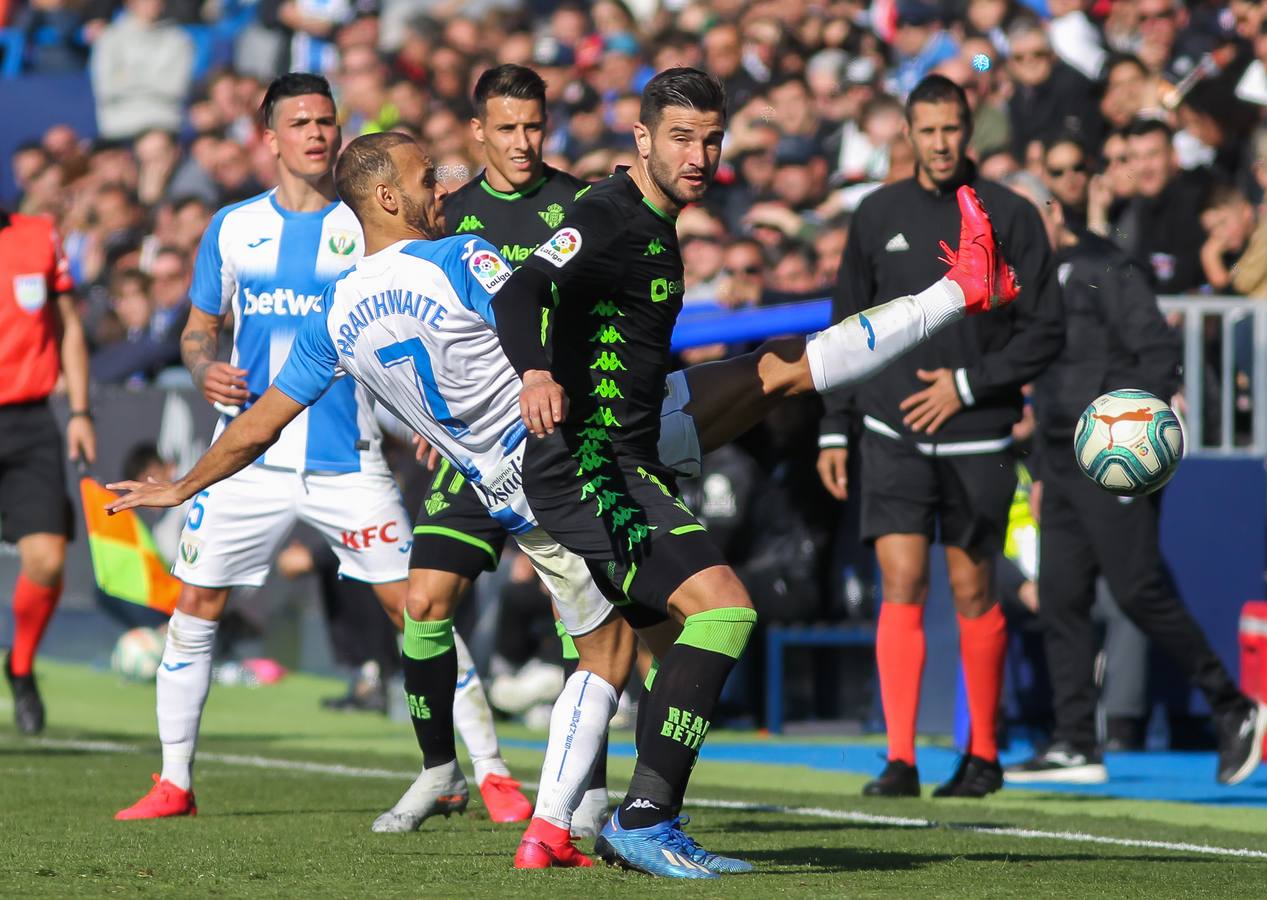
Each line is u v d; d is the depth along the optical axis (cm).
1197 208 3441
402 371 1529
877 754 2928
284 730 3275
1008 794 2395
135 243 5553
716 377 1641
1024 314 2252
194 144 5794
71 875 1429
